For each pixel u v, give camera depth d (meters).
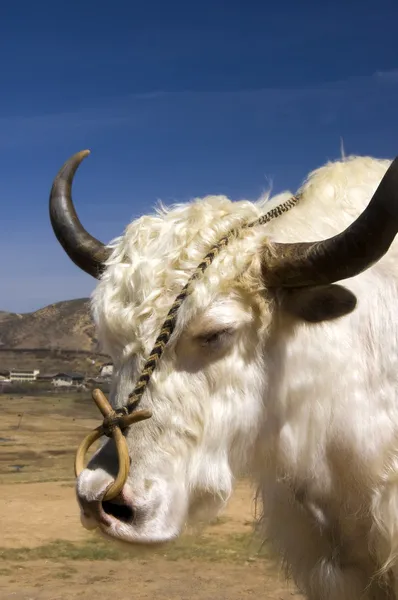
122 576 10.32
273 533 3.49
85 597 9.25
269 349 3.11
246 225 3.22
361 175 3.62
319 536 3.35
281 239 3.21
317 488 3.26
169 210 3.31
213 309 2.96
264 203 3.55
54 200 3.73
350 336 3.18
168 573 10.40
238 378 3.03
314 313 3.05
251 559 11.04
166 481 2.88
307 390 3.14
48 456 37.28
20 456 36.91
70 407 84.44
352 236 2.81
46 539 13.12
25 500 17.61
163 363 2.94
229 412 3.02
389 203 2.70
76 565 11.08
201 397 2.97
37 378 133.62
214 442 3.01
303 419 3.17
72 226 3.66
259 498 3.90
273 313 3.07
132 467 2.87
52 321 196.12
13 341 180.62
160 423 2.91
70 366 148.75
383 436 3.15
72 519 15.10
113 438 2.88
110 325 3.00
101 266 3.52
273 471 3.29
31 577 10.32
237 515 14.10
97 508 2.76
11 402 89.56
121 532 2.77
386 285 3.27
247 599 8.97
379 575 3.21
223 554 11.37
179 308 2.94
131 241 3.15
